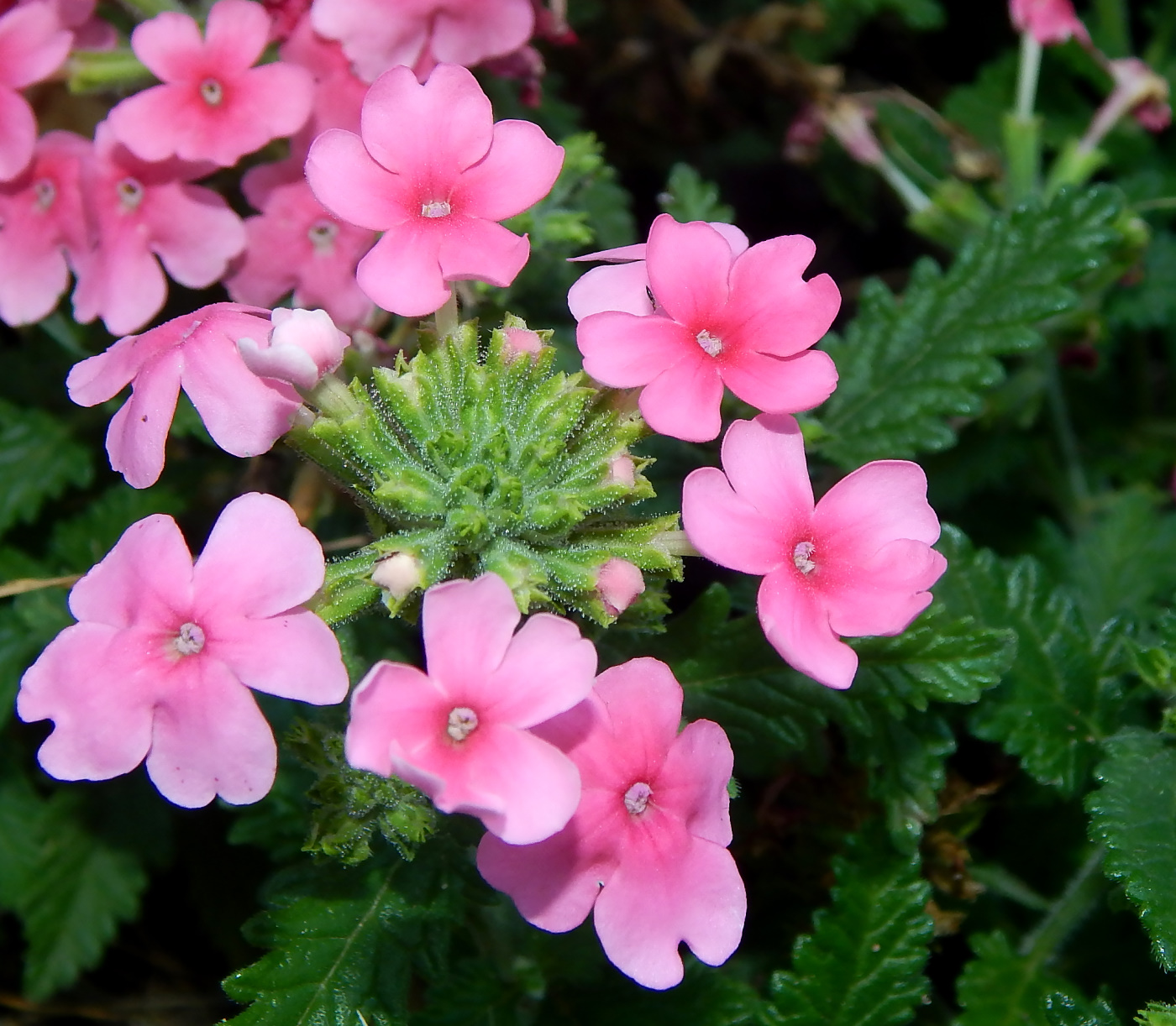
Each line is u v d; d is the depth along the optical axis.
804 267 0.12
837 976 0.14
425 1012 0.14
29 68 0.15
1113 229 0.15
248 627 0.11
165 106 0.14
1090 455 0.20
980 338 0.15
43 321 0.16
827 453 0.15
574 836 0.11
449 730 0.11
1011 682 0.15
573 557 0.12
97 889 0.17
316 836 0.13
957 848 0.16
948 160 0.20
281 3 0.15
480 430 0.12
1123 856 0.13
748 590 0.15
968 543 0.15
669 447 0.16
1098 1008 0.13
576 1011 0.15
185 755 0.11
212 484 0.17
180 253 0.15
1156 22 0.21
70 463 0.17
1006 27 0.22
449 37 0.15
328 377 0.12
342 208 0.12
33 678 0.11
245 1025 0.13
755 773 0.15
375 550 0.12
